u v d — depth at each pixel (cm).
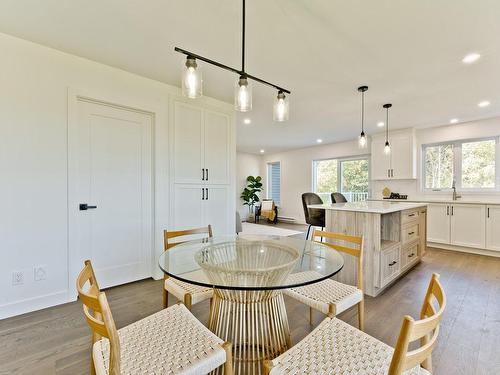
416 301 239
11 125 206
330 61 238
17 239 209
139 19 182
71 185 235
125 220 275
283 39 203
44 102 221
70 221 235
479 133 430
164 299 184
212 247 189
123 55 234
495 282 285
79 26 191
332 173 684
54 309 220
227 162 363
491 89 300
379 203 379
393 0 159
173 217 305
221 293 145
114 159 267
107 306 81
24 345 172
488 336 183
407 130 491
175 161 307
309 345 106
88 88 242
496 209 385
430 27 186
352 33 194
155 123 290
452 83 284
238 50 221
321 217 377
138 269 285
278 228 667
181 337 112
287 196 795
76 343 174
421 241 357
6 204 205
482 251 402
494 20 177
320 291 160
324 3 162
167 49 222
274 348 144
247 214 845
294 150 774
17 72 208
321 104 355
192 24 187
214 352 103
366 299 245
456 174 458
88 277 112
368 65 245
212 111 344
